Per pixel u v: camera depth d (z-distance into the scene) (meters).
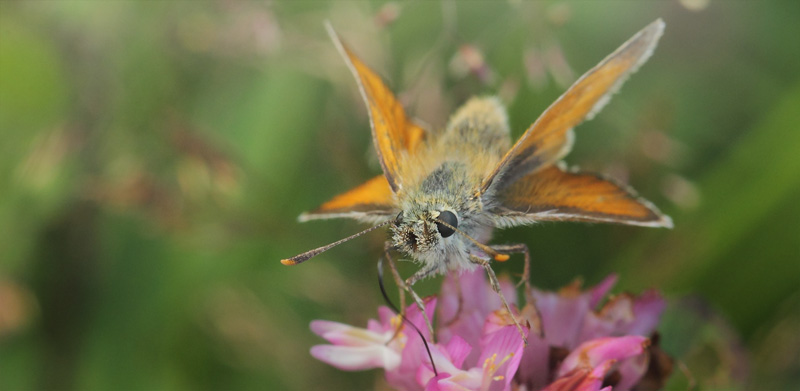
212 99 0.15
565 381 0.12
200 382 0.15
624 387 0.13
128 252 0.15
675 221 0.15
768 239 0.15
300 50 0.15
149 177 0.15
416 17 0.15
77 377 0.15
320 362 0.15
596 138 0.15
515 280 0.13
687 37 0.16
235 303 0.15
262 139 0.15
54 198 0.15
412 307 0.13
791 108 0.15
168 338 0.15
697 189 0.15
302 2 0.15
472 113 0.14
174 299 0.15
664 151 0.15
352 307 0.15
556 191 0.13
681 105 0.16
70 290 0.15
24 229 0.15
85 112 0.15
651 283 0.15
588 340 0.13
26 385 0.15
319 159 0.15
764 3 0.16
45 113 0.15
